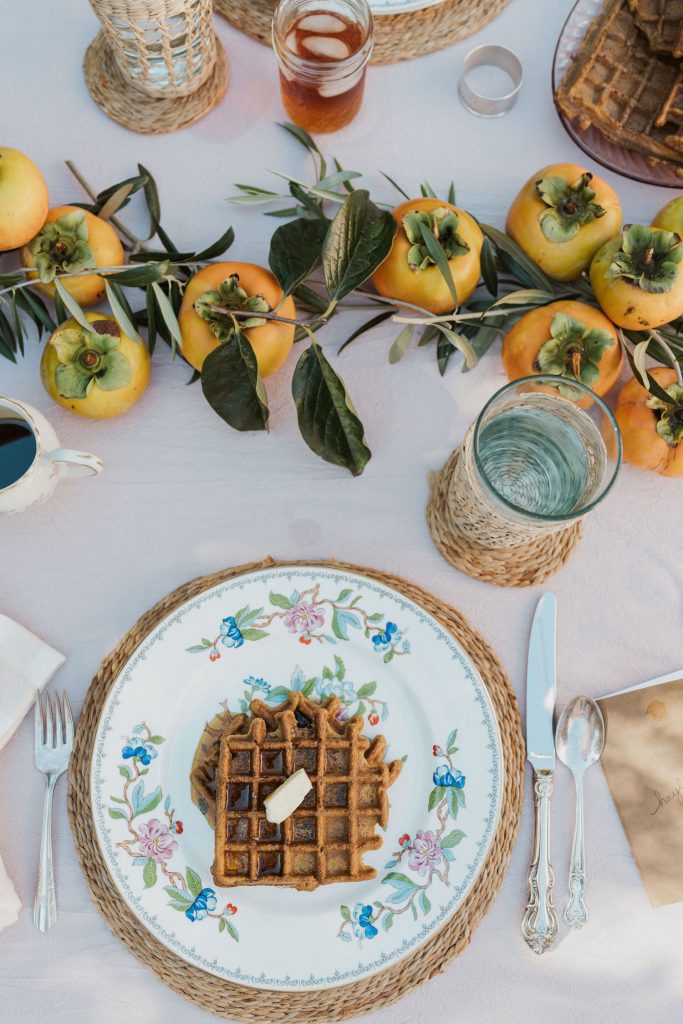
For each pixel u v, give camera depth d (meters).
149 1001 0.78
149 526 0.88
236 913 0.77
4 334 0.88
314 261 0.81
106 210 0.88
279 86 0.96
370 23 0.83
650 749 0.83
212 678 0.82
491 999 0.79
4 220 0.78
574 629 0.87
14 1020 0.77
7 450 0.82
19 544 0.87
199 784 0.79
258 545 0.88
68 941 0.78
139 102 0.96
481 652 0.84
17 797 0.81
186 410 0.90
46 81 0.97
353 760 0.78
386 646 0.83
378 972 0.77
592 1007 0.79
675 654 0.86
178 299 0.86
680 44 0.88
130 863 0.78
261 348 0.81
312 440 0.81
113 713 0.80
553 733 0.83
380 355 0.92
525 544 0.83
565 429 0.77
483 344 0.88
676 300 0.78
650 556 0.88
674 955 0.80
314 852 0.76
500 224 0.96
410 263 0.81
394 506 0.89
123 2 0.77
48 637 0.85
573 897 0.79
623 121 0.91
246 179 0.96
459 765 0.80
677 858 0.81
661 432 0.81
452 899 0.78
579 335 0.79
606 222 0.82
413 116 0.98
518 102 0.98
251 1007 0.77
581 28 0.95
